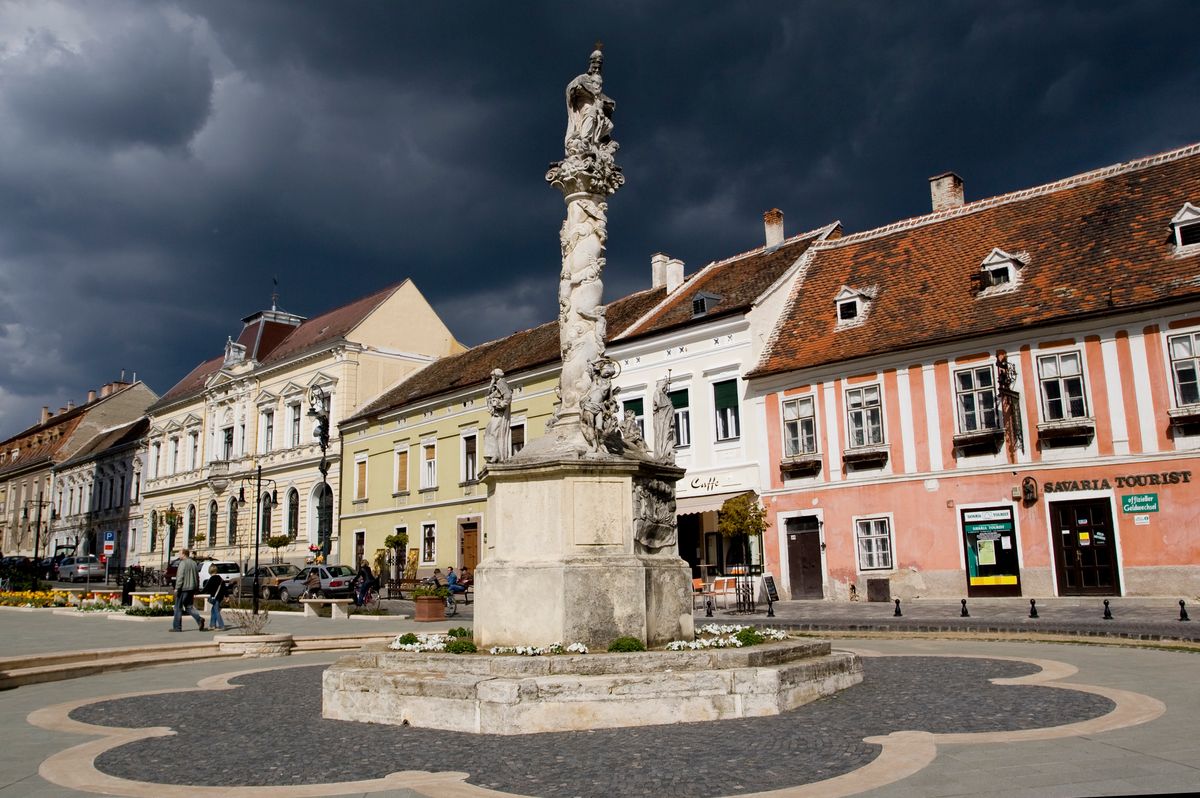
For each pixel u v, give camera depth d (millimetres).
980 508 26766
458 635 12180
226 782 7250
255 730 9484
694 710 9117
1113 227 27281
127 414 87938
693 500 33406
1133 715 8586
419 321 55531
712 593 29766
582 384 12250
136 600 32219
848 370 29875
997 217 31000
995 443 26656
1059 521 25469
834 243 35438
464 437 43375
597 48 13102
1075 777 6414
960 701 9734
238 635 18281
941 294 29594
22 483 92562
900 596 27562
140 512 70438
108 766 7906
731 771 7059
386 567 42969
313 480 52812
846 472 29609
